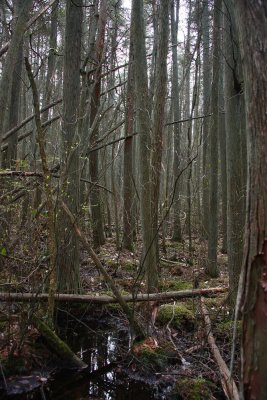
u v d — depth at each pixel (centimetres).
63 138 634
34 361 468
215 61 859
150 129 655
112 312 652
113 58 1198
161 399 428
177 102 1318
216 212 869
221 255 1186
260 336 200
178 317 574
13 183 546
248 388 204
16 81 839
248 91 212
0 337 462
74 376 473
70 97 641
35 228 508
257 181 207
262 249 203
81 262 883
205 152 1151
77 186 628
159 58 730
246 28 210
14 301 477
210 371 445
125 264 892
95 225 1040
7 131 824
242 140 595
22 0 577
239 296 213
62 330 596
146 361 476
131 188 1130
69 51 640
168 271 905
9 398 417
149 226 611
